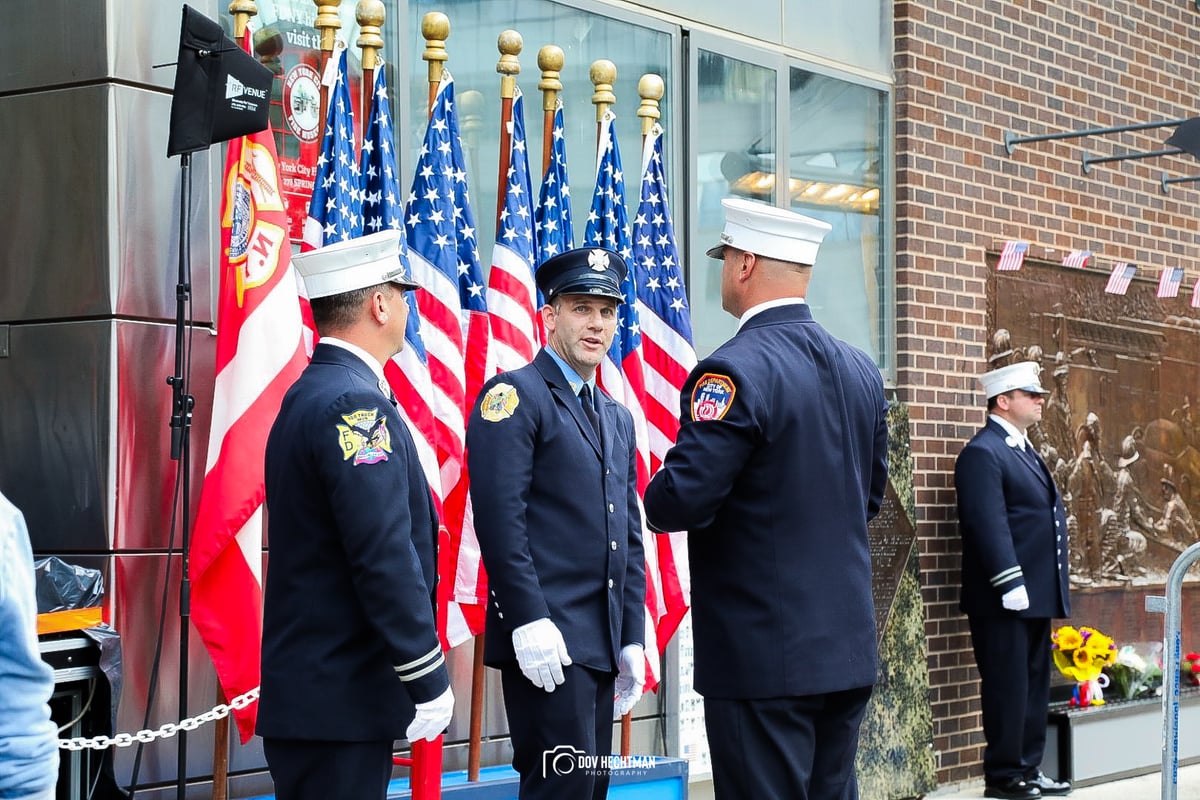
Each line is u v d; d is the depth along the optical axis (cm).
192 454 528
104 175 512
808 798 428
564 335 478
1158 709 912
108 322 509
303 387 380
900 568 812
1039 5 950
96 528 506
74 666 444
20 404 524
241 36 531
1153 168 1037
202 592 497
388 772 379
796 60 823
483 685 597
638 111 682
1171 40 1059
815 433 414
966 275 893
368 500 360
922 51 875
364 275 389
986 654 822
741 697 411
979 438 837
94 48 516
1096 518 948
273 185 516
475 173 671
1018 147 931
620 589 473
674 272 668
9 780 214
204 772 529
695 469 402
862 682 416
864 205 863
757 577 410
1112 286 946
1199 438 1038
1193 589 1019
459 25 665
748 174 798
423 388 546
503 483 451
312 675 368
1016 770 820
